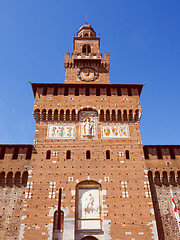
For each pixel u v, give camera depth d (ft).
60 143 135.95
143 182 125.08
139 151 135.03
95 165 129.29
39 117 145.38
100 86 157.79
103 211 116.37
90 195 121.70
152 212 117.08
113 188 122.62
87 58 181.06
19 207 120.88
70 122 144.05
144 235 111.45
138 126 144.46
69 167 128.16
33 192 120.06
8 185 126.93
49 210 115.75
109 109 148.15
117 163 130.41
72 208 116.67
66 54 180.04
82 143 136.36
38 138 136.98
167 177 133.90
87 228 113.60
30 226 111.45
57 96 152.66
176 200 128.26
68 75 170.91
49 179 124.06
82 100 151.64
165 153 140.87
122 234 111.24
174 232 119.44
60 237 109.91
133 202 119.24
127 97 154.71
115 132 141.08
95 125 143.33
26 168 130.00
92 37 201.36
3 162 131.64
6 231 114.32
